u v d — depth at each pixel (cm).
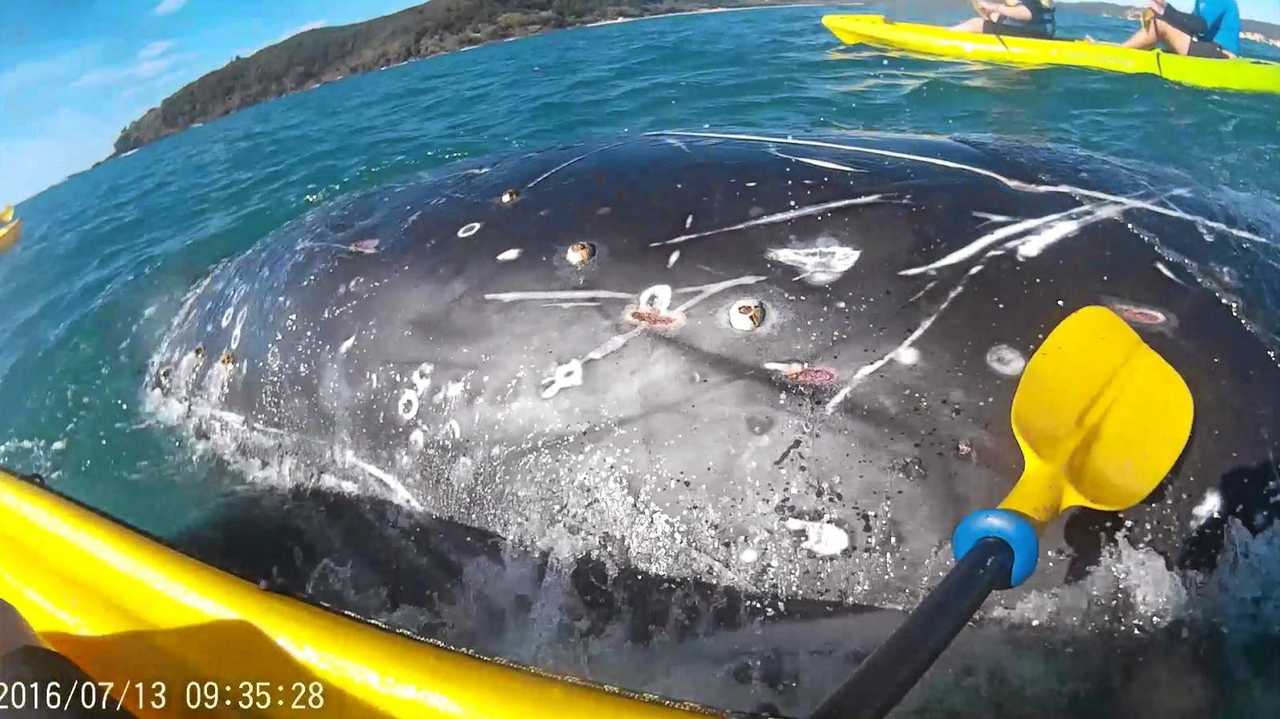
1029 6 986
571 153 413
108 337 595
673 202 353
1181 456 279
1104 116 784
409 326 366
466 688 269
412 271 376
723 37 1170
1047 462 264
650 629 316
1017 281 306
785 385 306
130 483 452
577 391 329
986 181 345
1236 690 277
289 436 402
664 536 316
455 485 352
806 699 292
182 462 450
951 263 313
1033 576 285
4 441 527
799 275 320
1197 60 865
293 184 856
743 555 306
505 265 358
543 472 333
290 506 398
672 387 317
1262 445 281
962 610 227
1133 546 280
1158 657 279
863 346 304
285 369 402
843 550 296
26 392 569
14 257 838
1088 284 305
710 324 318
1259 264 323
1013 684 286
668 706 253
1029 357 293
